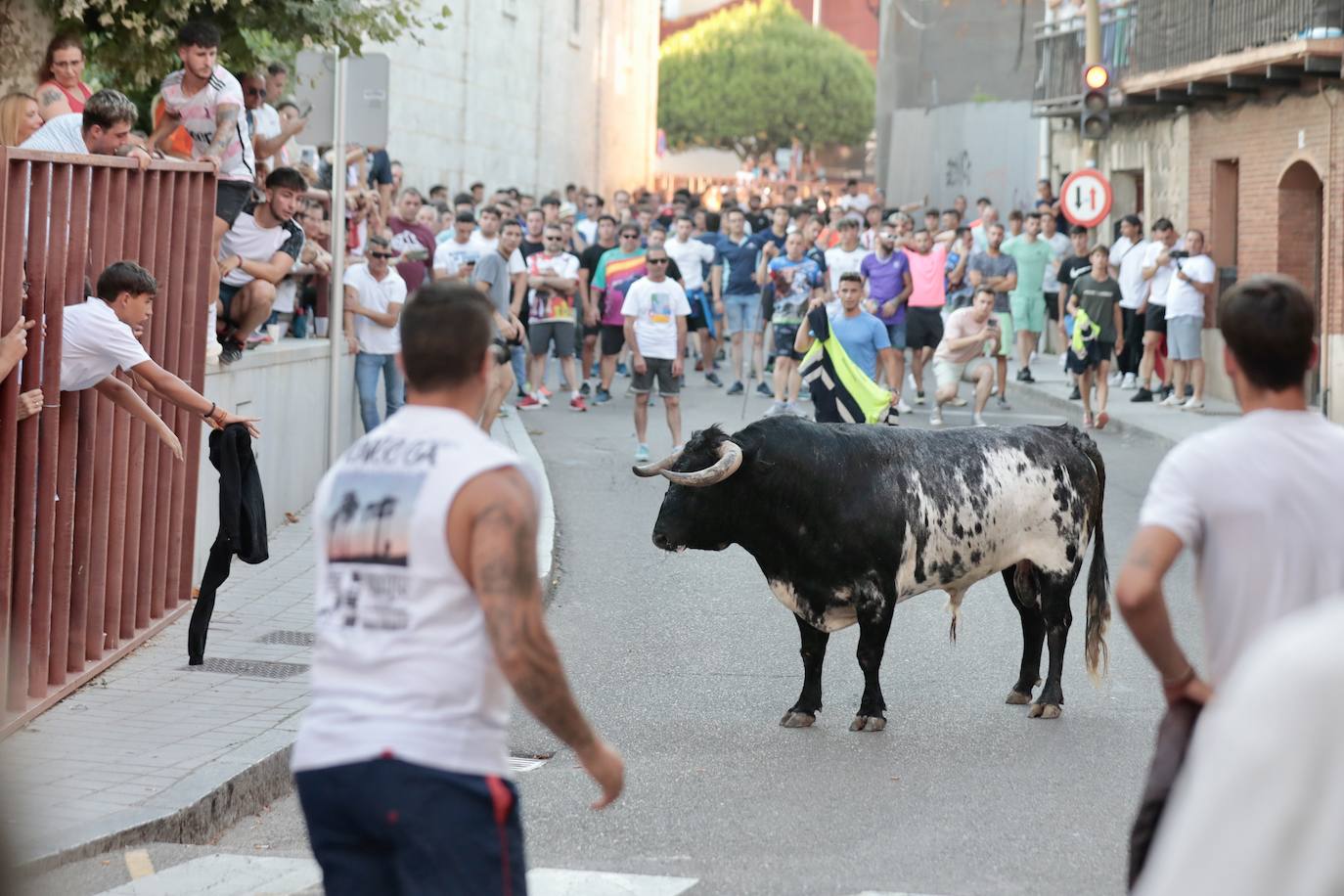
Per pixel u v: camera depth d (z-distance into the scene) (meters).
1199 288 26.14
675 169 96.12
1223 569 4.89
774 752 9.45
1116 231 35.97
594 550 15.79
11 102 11.63
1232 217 30.95
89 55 16.03
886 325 26.00
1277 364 4.94
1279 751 2.32
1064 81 37.03
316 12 15.77
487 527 4.54
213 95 13.57
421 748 4.48
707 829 8.02
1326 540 4.82
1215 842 2.35
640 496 18.61
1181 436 23.25
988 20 47.91
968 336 23.69
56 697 9.55
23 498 9.25
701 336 29.91
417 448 4.70
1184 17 30.56
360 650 4.58
